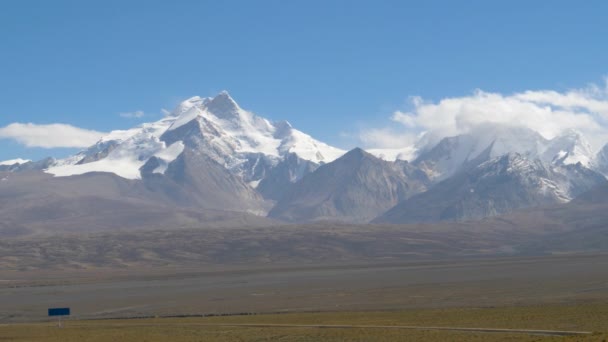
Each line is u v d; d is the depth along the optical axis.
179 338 106.25
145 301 195.12
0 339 111.44
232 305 174.62
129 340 105.50
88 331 120.00
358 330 106.56
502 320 110.75
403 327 107.44
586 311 118.00
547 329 98.31
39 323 146.62
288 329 111.81
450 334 97.25
